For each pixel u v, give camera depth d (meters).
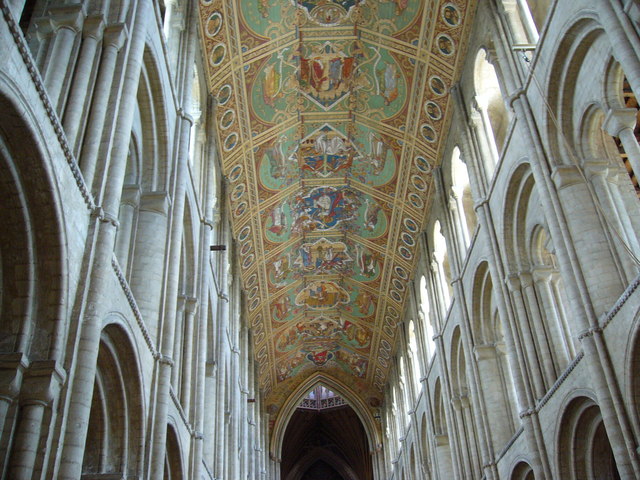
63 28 11.96
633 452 13.26
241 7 23.62
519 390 19.03
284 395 49.25
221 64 24.64
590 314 14.76
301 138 30.77
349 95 28.83
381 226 34.84
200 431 19.19
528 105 17.81
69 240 9.91
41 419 8.96
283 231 35.34
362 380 49.25
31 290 9.48
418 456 35.94
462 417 27.38
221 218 28.12
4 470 8.51
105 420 12.79
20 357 8.94
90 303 10.26
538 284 19.44
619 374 13.90
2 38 8.11
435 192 29.03
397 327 40.50
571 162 16.30
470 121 23.48
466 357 24.38
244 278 35.50
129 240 15.49
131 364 13.02
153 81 16.25
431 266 31.47
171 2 20.14
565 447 16.88
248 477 36.00
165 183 16.77
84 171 10.95
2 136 8.82
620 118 14.28
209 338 24.73
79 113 11.29
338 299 41.94
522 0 19.80
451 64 24.45
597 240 15.24
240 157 29.06
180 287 19.70
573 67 16.00
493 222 21.31
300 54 26.92
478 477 25.61
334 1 24.84
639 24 12.99
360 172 32.56
